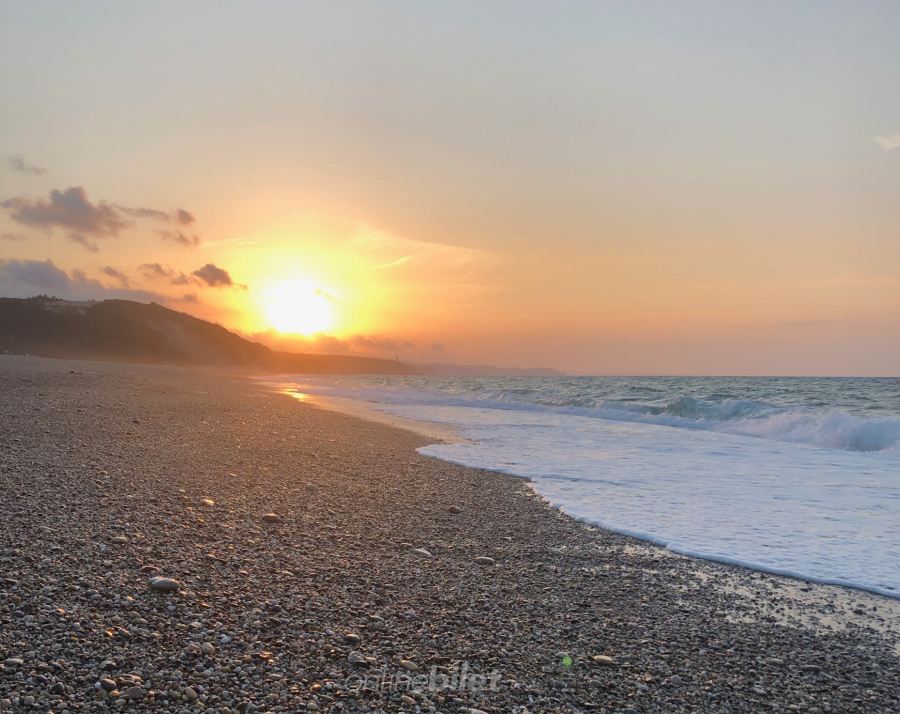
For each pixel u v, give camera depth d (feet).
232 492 28.76
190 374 198.90
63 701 10.74
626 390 169.99
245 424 56.39
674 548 25.46
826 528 28.89
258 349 587.27
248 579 17.97
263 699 11.71
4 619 13.42
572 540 26.14
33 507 22.35
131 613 14.64
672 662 15.21
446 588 19.25
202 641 13.73
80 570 16.83
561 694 13.14
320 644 14.35
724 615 18.72
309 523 25.05
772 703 13.43
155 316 476.13
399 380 319.47
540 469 43.50
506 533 26.66
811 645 16.76
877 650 16.57
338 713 11.55
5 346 360.69
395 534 24.94
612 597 19.71
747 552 25.13
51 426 42.16
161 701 11.18
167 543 20.20
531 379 341.82
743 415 79.25
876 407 109.91
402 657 14.20
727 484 39.09
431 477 38.52
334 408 95.96
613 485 38.29
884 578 22.40
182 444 40.81
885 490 37.73
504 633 16.17
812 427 63.82
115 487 26.81
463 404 116.57
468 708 12.23
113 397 67.87
